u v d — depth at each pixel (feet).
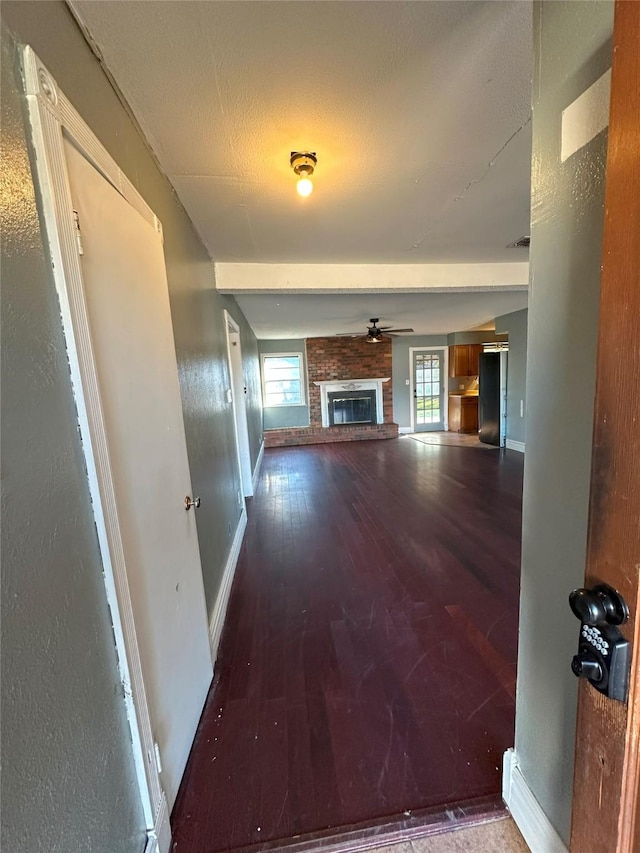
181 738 4.26
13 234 2.09
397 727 4.74
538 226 2.85
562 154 2.55
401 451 22.08
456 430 28.12
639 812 1.73
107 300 3.22
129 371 3.57
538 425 3.01
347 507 12.98
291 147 5.08
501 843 3.48
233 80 3.87
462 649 6.05
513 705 4.99
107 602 2.90
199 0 3.02
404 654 5.98
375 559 9.16
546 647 3.10
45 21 2.63
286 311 15.97
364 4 3.12
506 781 3.74
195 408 6.58
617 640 1.68
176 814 3.87
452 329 24.99
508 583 7.90
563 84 2.50
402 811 3.79
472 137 4.99
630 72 1.48
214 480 7.73
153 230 4.52
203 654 5.27
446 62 3.74
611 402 1.67
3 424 1.92
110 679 2.88
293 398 27.53
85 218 2.92
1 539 1.85
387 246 9.16
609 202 1.62
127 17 3.12
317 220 7.41
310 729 4.76
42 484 2.21
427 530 10.77
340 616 7.02
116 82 3.79
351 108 4.38
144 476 3.76
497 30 3.39
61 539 2.36
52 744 2.14
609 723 1.82
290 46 3.50
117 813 2.84
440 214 7.34
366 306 15.52
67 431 2.51
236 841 3.63
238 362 14.35
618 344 1.61
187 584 4.84
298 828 3.70
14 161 2.15
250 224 7.43
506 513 11.87
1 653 1.81
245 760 4.40
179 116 4.36
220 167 5.41
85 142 2.99
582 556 2.66
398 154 5.34
